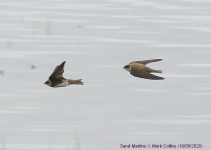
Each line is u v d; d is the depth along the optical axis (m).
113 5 31.77
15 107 17.83
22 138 16.02
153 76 15.30
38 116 17.28
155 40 24.66
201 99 18.64
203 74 20.73
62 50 22.67
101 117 17.30
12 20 27.67
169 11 30.48
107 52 22.67
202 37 25.25
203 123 16.95
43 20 27.78
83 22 27.62
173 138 16.09
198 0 33.34
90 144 15.73
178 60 22.16
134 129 16.59
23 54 22.02
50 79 14.39
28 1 32.31
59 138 16.05
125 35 25.30
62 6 31.28
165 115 17.50
